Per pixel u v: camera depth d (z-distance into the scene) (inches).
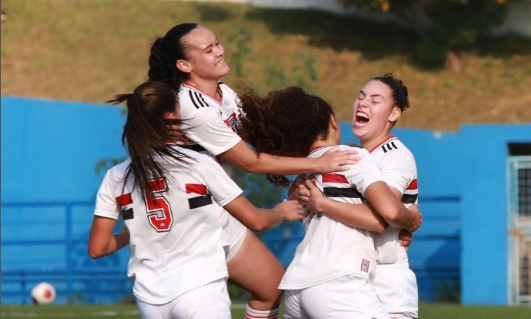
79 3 3410.4
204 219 576.1
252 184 1884.8
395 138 649.6
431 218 2057.1
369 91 649.0
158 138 570.6
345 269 584.7
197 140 650.2
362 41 3248.0
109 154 2169.0
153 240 578.2
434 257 2036.2
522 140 1660.9
